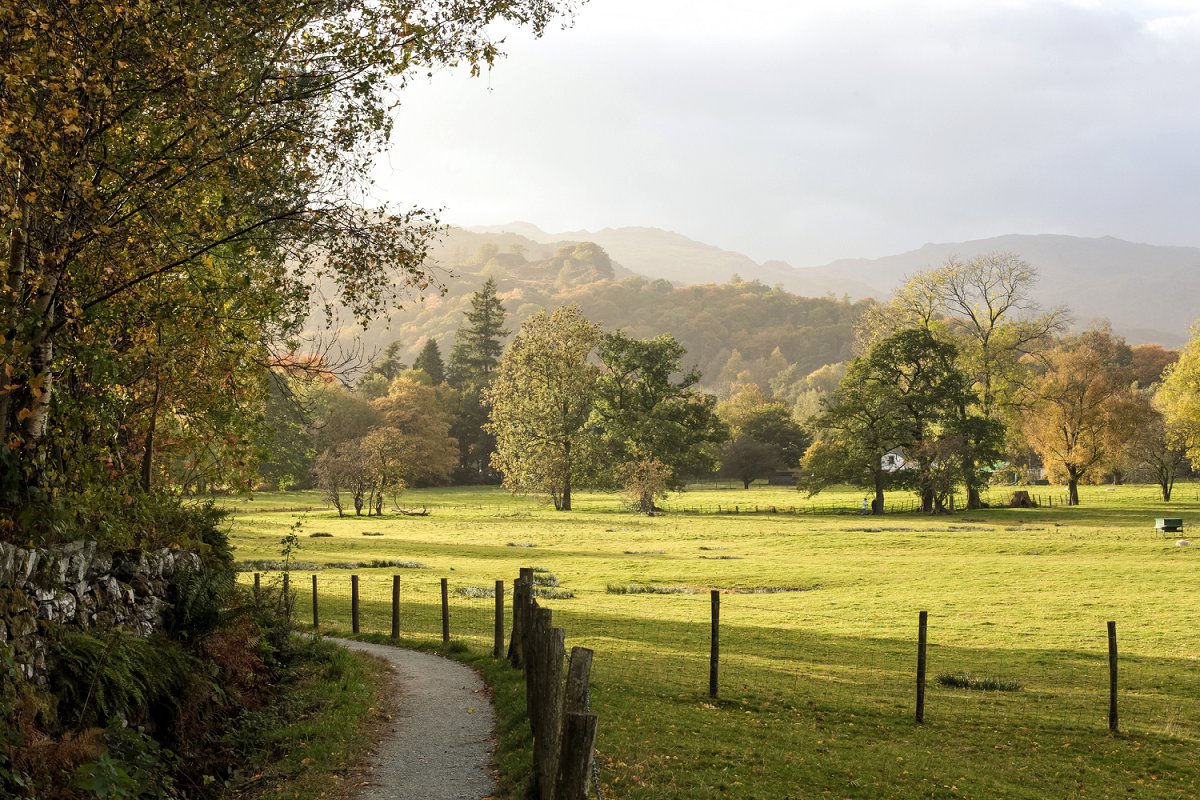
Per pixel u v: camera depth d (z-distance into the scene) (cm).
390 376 17662
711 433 10700
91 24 1095
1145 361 18475
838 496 12438
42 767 862
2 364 1074
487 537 7019
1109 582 4497
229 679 1430
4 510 1100
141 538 1466
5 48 1008
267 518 8625
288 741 1266
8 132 998
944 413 9431
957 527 7619
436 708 1520
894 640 3011
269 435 1575
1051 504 9906
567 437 10144
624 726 1456
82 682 1034
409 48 1296
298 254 1386
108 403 1419
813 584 4588
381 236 1338
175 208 1303
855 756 1434
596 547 6375
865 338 10012
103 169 1204
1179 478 14338
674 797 1116
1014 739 1672
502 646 2064
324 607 3272
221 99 1182
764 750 1404
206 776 1119
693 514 9638
